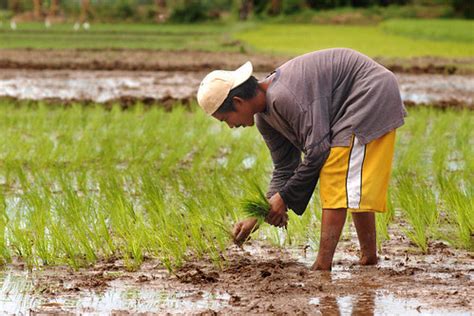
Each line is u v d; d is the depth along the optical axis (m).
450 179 12.83
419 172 14.34
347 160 8.34
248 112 8.48
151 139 17.66
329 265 8.92
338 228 8.73
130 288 8.38
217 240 10.03
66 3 96.19
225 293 8.20
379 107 8.31
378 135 8.31
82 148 16.02
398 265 9.27
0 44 51.06
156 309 7.70
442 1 94.31
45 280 8.69
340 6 94.44
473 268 9.14
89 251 9.37
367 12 89.69
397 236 10.52
